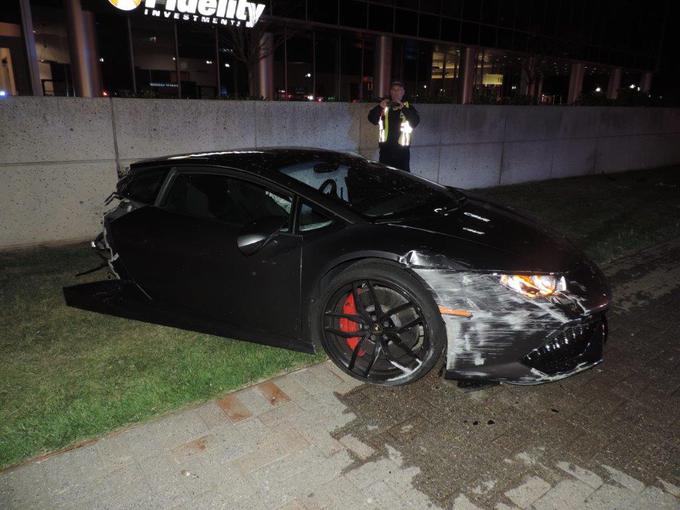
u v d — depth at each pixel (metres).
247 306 3.34
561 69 26.25
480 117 9.95
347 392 3.05
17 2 13.57
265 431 2.70
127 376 3.13
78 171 6.01
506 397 3.03
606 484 2.38
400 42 21.22
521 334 2.76
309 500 2.26
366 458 2.52
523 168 11.16
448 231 3.11
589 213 7.91
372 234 3.02
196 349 3.46
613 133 13.05
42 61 14.36
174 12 9.74
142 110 6.26
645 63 31.80
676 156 15.59
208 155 3.71
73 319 3.91
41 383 3.06
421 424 2.78
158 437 2.63
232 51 13.11
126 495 2.27
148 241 3.60
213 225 3.41
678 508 2.25
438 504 2.25
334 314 3.08
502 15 23.34
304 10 17.05
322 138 7.91
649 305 4.45
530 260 2.89
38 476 2.37
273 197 3.35
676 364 3.47
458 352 2.83
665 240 6.51
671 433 2.75
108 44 15.17
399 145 6.93
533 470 2.46
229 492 2.30
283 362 3.31
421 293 2.82
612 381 3.24
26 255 5.50
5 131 5.52
